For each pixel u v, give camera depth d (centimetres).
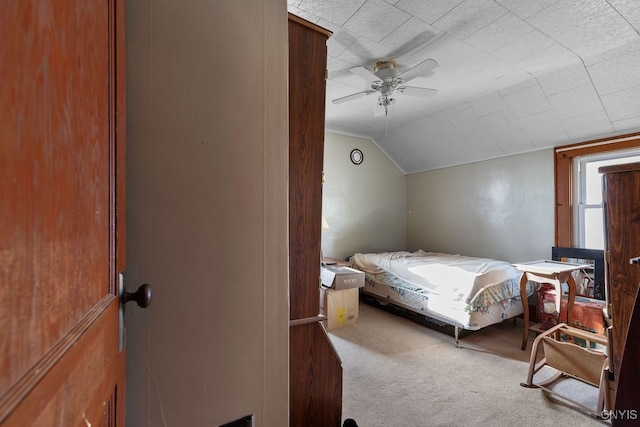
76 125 35
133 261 60
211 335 69
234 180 72
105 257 46
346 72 269
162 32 63
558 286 248
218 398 70
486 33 204
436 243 472
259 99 76
